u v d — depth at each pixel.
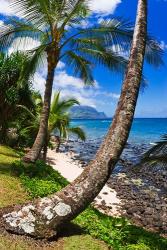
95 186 9.57
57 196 9.70
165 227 15.33
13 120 26.38
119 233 10.31
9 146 25.05
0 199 11.95
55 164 27.08
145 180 25.81
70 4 16.67
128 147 48.62
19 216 9.46
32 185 13.92
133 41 10.07
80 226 10.38
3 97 24.47
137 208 17.31
